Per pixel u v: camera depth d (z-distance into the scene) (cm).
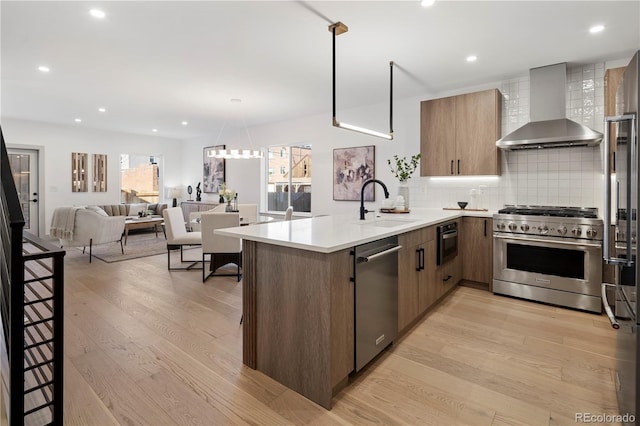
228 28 277
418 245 276
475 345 244
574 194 364
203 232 400
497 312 309
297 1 238
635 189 152
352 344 193
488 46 310
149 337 252
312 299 180
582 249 307
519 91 395
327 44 306
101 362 215
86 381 194
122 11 251
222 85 427
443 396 185
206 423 163
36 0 236
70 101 509
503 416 169
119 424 160
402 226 252
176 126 718
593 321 287
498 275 357
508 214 349
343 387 192
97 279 409
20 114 602
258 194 710
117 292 359
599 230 299
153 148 857
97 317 288
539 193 383
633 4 238
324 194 591
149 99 496
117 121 664
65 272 443
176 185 902
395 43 305
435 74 385
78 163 731
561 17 258
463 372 209
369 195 530
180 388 190
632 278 157
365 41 301
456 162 408
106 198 776
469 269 384
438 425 163
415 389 191
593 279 303
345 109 555
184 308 312
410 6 244
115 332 259
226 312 303
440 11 250
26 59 342
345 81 411
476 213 379
